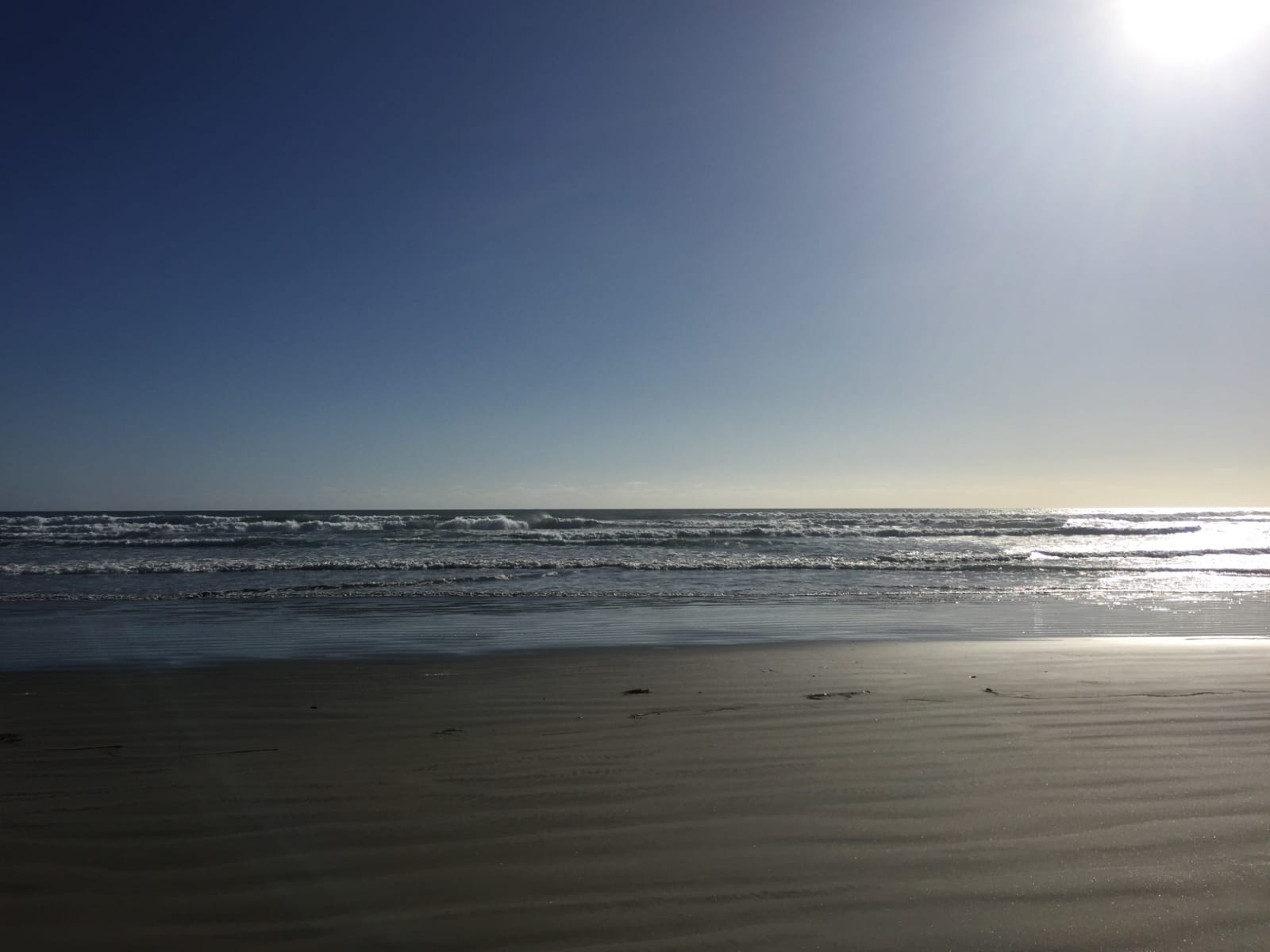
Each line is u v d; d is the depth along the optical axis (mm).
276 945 2439
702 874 2875
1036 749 4508
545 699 6355
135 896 2783
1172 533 41938
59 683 7172
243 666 8062
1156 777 3955
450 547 27203
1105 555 25250
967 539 34469
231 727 5441
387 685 7000
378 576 18625
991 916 2547
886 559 22922
